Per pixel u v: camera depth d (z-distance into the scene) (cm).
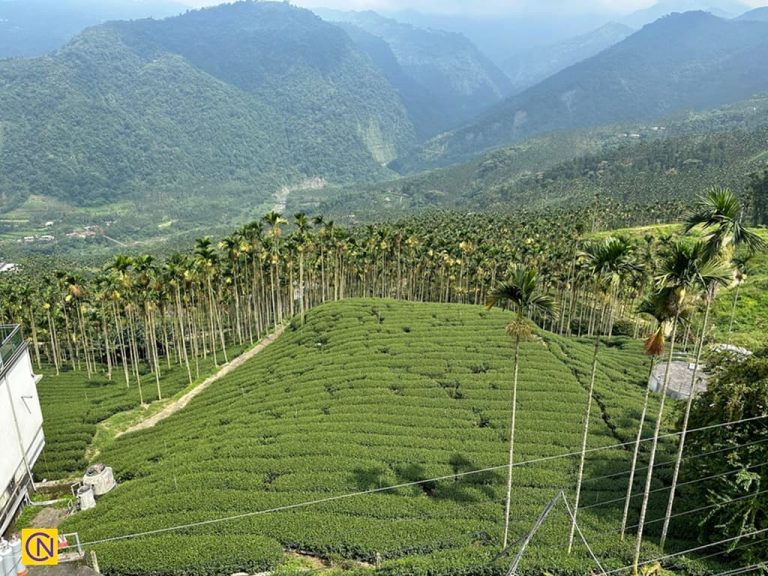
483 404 6469
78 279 10194
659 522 4472
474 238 13325
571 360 7831
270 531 4338
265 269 12719
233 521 4450
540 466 5319
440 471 5175
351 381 7250
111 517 4650
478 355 7812
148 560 3984
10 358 4344
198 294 11125
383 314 9762
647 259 7412
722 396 4044
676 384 7231
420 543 4212
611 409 6372
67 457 6625
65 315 11275
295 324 10681
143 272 8544
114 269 8550
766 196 16025
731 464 3847
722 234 3256
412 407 6456
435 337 8550
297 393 7138
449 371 7388
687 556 4062
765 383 3850
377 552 4138
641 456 5438
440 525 4406
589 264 3834
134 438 7044
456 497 4803
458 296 13800
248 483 5025
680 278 3378
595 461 5372
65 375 11319
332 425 6072
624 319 12106
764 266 11838
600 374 7588
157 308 12194
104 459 6506
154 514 4656
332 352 8431
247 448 5625
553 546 4166
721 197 3303
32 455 4694
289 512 4578
